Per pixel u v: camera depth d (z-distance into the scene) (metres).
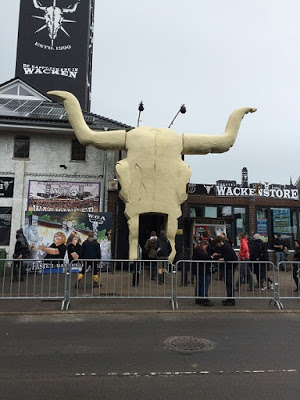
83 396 3.76
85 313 7.36
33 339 5.67
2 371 4.40
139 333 6.04
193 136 13.94
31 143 15.30
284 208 17.00
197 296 8.32
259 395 3.80
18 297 7.92
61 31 36.88
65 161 15.34
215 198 16.67
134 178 13.39
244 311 7.66
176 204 13.56
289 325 6.63
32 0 36.59
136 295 8.86
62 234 13.64
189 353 5.07
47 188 15.09
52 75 36.03
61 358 4.84
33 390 3.89
